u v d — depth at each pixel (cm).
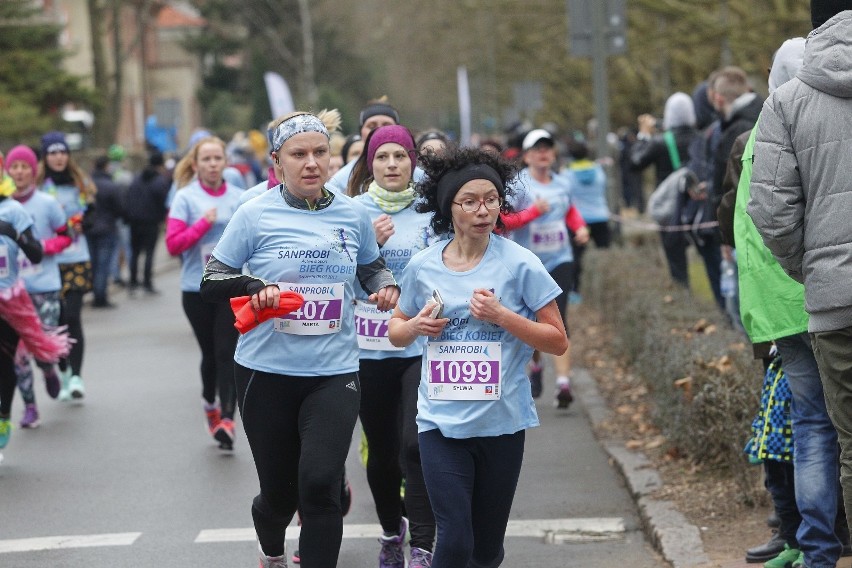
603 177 3653
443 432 1133
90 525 1683
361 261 1315
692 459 1783
